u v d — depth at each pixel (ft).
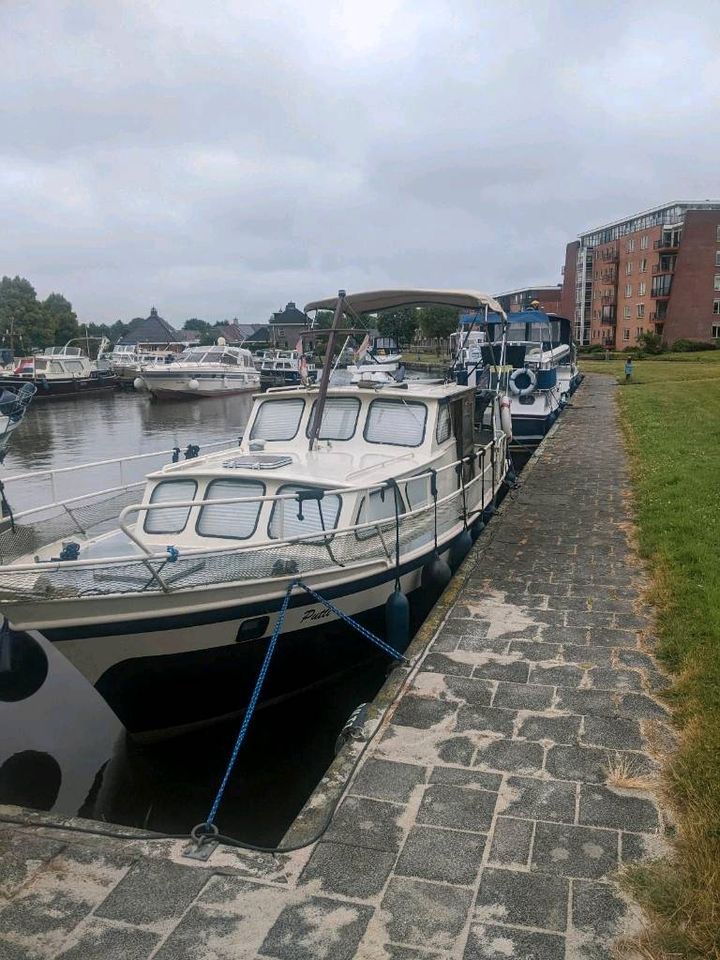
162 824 19.31
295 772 21.36
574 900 11.66
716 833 12.53
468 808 14.06
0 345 249.96
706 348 203.00
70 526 25.45
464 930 11.14
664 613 22.44
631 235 235.40
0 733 23.71
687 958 10.39
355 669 25.77
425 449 29.84
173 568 19.95
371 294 34.96
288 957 10.73
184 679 21.09
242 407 143.23
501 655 20.49
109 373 183.42
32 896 12.03
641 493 38.63
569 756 15.64
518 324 80.48
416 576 27.63
